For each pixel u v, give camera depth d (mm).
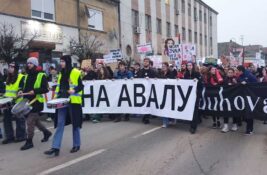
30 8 21234
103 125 12227
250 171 7164
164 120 11805
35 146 9344
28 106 8805
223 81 11430
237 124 11930
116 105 12867
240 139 9984
